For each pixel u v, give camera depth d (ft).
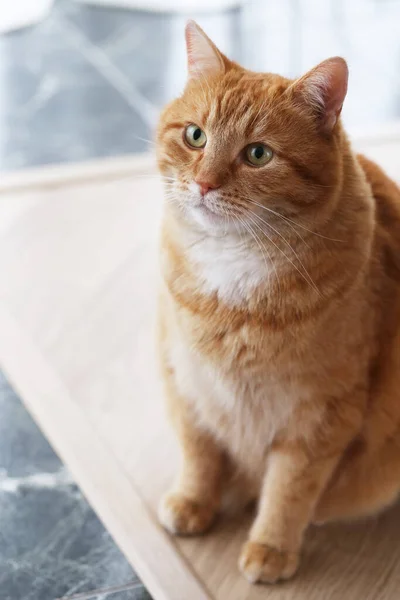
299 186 2.50
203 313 2.64
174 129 2.60
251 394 2.70
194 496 2.98
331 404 2.70
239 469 2.95
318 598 2.83
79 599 2.86
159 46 5.43
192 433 2.90
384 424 2.83
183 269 2.65
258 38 5.44
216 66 2.61
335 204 2.54
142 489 3.10
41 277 3.82
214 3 5.75
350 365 2.67
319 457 2.76
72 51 5.37
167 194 2.62
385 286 2.72
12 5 5.54
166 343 2.84
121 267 3.88
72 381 3.42
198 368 2.73
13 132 4.63
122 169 4.34
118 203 4.19
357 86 5.00
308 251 2.55
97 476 3.12
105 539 3.01
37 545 2.99
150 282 3.81
